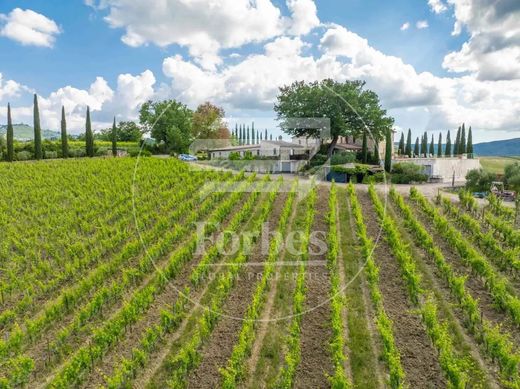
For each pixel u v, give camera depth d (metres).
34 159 45.16
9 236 17.39
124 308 10.31
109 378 7.97
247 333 9.30
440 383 8.23
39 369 9.11
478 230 15.96
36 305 12.13
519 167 27.98
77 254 15.53
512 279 12.79
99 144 54.34
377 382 8.34
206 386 8.30
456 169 39.66
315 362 8.94
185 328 10.34
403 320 10.46
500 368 8.36
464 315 10.56
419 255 14.65
